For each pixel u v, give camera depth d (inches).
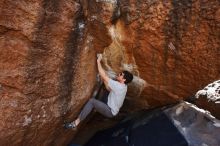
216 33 136.6
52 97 150.3
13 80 133.0
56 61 143.6
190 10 134.6
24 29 128.0
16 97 136.4
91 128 207.5
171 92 172.1
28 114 142.9
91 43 155.4
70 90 156.9
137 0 138.4
